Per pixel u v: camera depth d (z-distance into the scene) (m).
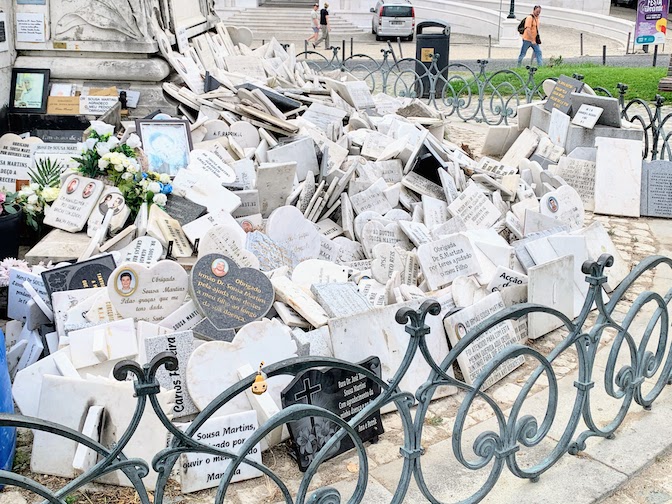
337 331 4.34
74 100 8.03
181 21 9.62
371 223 6.08
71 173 5.92
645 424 4.35
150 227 5.43
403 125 8.20
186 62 8.75
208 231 5.23
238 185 6.40
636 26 24.12
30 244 6.41
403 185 6.98
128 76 8.02
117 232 5.62
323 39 25.72
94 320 4.53
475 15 30.56
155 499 2.78
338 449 4.00
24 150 7.10
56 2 7.92
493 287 5.39
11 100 8.02
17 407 4.34
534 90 13.31
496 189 7.49
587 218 8.36
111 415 3.77
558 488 3.78
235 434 3.81
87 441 2.59
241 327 4.49
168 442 3.74
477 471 3.92
